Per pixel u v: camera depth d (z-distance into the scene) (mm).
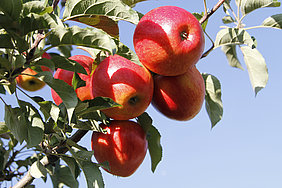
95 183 678
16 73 629
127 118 722
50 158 701
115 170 746
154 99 743
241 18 796
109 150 734
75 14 677
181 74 728
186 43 681
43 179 788
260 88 796
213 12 730
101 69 704
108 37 628
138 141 741
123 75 696
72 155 686
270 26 782
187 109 736
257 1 776
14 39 619
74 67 659
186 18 687
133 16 677
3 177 816
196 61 698
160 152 770
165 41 677
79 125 698
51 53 880
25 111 653
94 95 706
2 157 805
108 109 707
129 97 697
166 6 706
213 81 789
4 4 590
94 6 671
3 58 612
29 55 631
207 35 757
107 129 739
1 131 717
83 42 631
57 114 645
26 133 643
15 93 652
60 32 621
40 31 644
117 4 671
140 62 680
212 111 785
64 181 791
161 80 732
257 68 801
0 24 602
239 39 746
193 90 730
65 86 627
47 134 685
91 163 685
